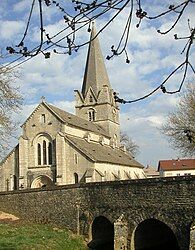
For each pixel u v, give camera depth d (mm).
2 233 34250
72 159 58062
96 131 71812
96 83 82250
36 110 62312
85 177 55719
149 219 32438
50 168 59656
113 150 75625
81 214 37375
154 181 32062
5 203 43875
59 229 38219
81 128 65312
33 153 61406
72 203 38125
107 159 61531
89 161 56781
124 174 69312
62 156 58281
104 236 38906
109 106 80375
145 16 5957
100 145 70375
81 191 37656
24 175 60844
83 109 81062
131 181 33594
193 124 48594
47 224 39719
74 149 58125
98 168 57469
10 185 62188
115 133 82312
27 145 61812
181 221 30031
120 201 34156
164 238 39188
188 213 29719
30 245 30797
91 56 84688
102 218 37094
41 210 40531
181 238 29844
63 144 58562
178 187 30547
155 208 31688
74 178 57594
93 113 80438
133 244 32844
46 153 60719
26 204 41938
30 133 62094
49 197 40156
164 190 31359
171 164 107875
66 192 38875
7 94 35719
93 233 36875
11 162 62844
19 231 35531
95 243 36594
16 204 42875
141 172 81312
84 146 61094
